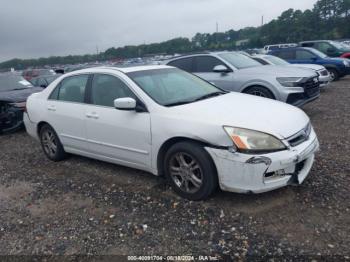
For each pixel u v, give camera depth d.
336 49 17.50
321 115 8.23
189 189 4.14
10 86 10.05
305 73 8.02
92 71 5.25
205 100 4.59
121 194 4.52
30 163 6.25
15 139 8.38
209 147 3.81
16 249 3.53
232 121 3.80
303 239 3.25
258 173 3.59
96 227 3.78
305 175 3.96
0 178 5.62
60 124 5.61
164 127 4.15
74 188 4.88
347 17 62.19
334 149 5.56
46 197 4.68
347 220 3.48
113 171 5.35
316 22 63.97
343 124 7.18
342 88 12.73
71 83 5.54
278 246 3.18
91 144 5.17
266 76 7.95
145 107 4.42
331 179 4.39
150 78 4.91
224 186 3.81
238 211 3.81
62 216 4.11
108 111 4.80
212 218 3.73
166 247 3.32
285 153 3.64
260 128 3.68
